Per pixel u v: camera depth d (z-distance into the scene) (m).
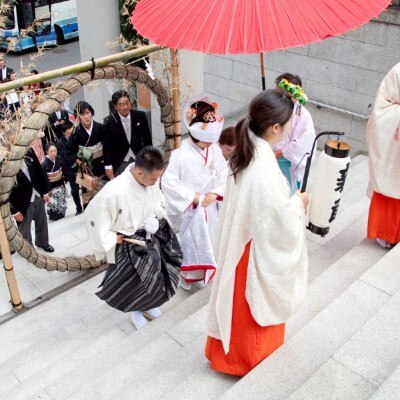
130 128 5.54
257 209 2.20
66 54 15.41
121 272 3.57
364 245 3.80
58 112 7.21
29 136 3.81
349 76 6.20
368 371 2.31
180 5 2.34
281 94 2.16
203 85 7.91
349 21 2.22
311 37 2.16
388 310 2.63
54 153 6.09
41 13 15.00
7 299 4.62
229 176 2.36
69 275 4.91
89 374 3.30
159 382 2.89
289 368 2.53
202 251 4.00
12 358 3.82
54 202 6.27
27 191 4.91
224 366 2.71
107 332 3.90
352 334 2.61
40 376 3.49
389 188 3.41
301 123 3.92
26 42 14.85
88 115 5.56
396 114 3.27
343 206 5.05
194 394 2.67
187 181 3.80
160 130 9.23
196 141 3.70
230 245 2.31
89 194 5.92
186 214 3.90
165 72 4.91
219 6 2.23
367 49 5.92
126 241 3.55
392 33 5.65
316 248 4.07
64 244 5.49
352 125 6.45
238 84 7.44
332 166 2.72
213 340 2.71
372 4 2.32
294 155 4.00
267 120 2.11
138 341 3.54
